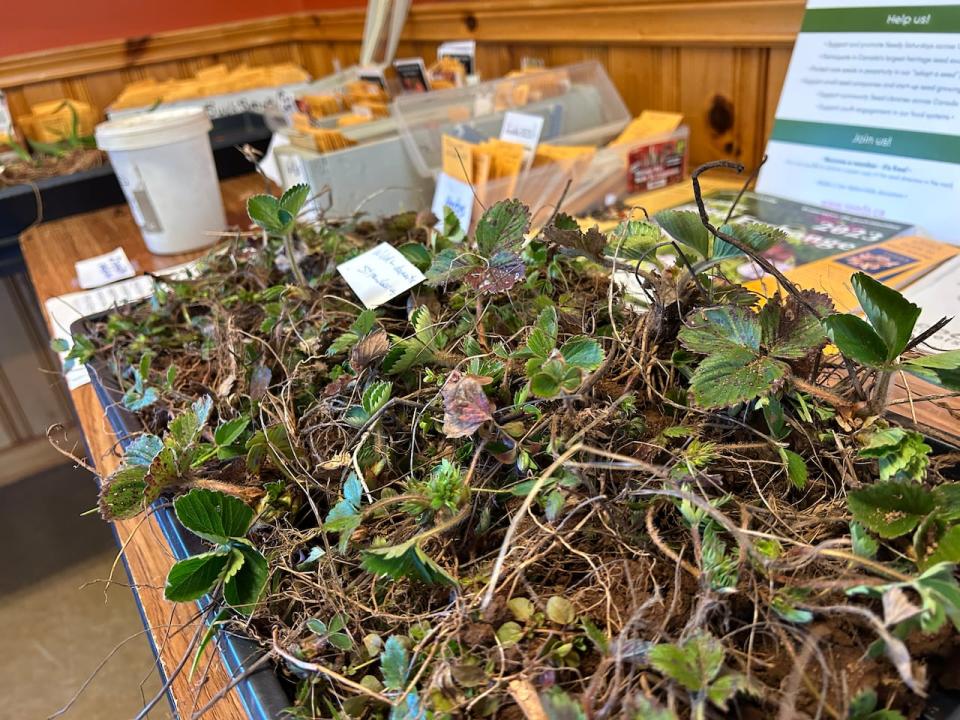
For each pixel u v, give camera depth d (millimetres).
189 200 799
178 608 320
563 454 240
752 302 324
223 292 517
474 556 263
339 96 1021
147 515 332
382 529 281
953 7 514
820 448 278
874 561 214
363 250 477
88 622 971
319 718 221
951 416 338
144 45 1439
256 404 360
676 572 217
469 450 289
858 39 578
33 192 955
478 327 338
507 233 341
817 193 635
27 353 1314
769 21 695
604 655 206
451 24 1152
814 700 199
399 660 216
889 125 570
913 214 568
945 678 208
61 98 1388
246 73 1307
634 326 329
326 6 1538
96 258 819
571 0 902
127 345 501
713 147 829
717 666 186
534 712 192
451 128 764
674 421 292
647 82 877
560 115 817
